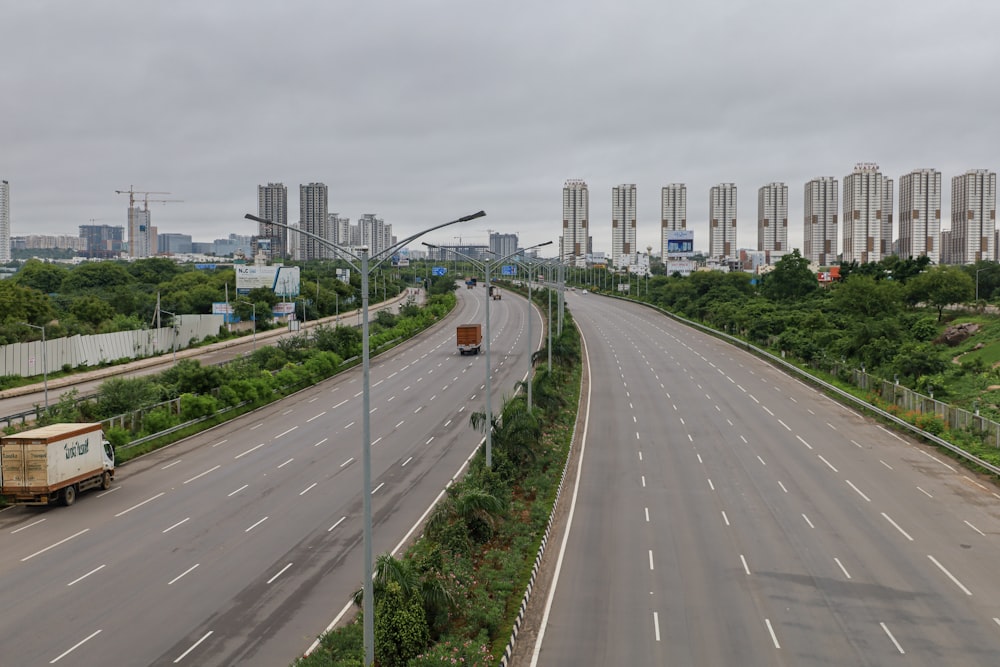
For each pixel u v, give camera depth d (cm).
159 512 3641
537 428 4338
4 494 3597
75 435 3809
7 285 9744
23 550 3130
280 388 7081
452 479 4153
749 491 4006
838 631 2425
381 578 2264
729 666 2208
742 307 12475
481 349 10075
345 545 3161
